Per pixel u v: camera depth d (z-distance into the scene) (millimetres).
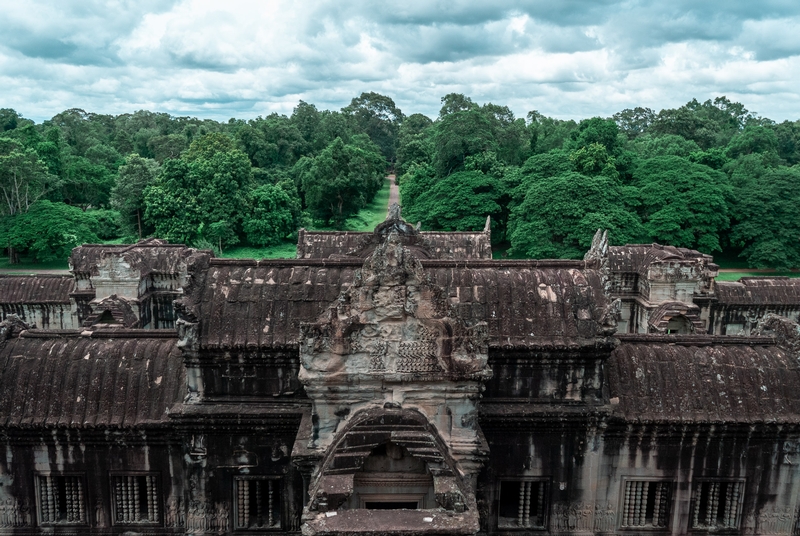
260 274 19766
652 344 21188
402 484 17047
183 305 18297
